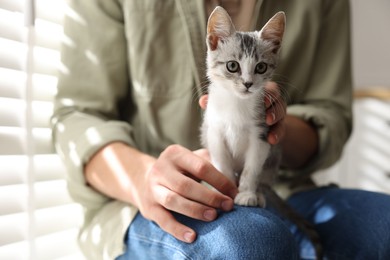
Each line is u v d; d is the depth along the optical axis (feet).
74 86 4.11
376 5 9.11
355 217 3.64
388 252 3.26
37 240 4.06
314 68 4.84
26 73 3.82
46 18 4.19
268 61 3.50
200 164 2.97
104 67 4.15
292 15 4.46
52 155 4.28
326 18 4.81
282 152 4.13
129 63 4.28
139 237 3.08
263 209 3.02
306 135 4.21
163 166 2.99
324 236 3.72
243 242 2.59
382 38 9.28
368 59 9.27
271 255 2.56
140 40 4.08
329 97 4.73
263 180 3.68
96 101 4.16
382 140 7.60
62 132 3.82
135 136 4.41
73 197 3.86
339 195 4.07
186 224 2.87
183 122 4.12
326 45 4.86
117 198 3.63
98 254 3.43
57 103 4.07
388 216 3.48
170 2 4.12
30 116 3.85
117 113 4.36
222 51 3.46
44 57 4.21
